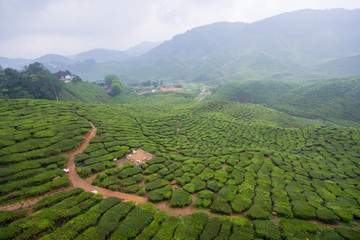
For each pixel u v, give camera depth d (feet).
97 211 66.90
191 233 59.11
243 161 119.96
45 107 166.61
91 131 143.95
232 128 198.39
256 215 68.23
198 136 178.70
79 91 360.69
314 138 171.22
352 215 70.28
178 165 108.37
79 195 74.33
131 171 97.25
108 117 183.11
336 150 146.51
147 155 120.47
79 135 129.29
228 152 135.54
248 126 202.69
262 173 106.01
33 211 66.74
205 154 132.36
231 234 59.72
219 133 187.93
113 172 95.76
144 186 89.20
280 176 103.19
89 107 200.95
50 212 64.13
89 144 124.16
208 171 103.35
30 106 160.97
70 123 143.02
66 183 82.74
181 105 336.90
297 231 60.59
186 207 75.51
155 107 313.53
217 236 58.18
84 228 59.93
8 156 91.71
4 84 260.42
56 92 309.63
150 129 182.60
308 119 316.19
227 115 261.24
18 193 71.61
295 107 354.95
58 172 88.07
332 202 79.92
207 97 496.23
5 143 100.58
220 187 89.40
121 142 131.13
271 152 141.18
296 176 104.94
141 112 261.65
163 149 136.67
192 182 91.20
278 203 76.33
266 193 83.66
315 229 61.72
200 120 224.94
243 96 456.04
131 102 419.13
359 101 307.17
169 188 84.79
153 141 154.30
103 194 80.48
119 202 73.56
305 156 138.00
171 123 207.92
